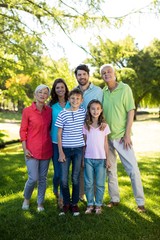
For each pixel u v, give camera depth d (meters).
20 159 10.16
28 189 4.96
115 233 4.20
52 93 5.20
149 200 5.44
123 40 8.99
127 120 4.94
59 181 5.25
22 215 4.81
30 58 9.78
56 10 8.66
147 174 7.77
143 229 4.30
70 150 4.68
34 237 4.09
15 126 23.95
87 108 4.79
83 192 5.39
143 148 14.38
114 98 4.93
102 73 4.96
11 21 9.26
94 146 4.76
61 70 9.58
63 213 4.81
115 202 5.21
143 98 43.25
